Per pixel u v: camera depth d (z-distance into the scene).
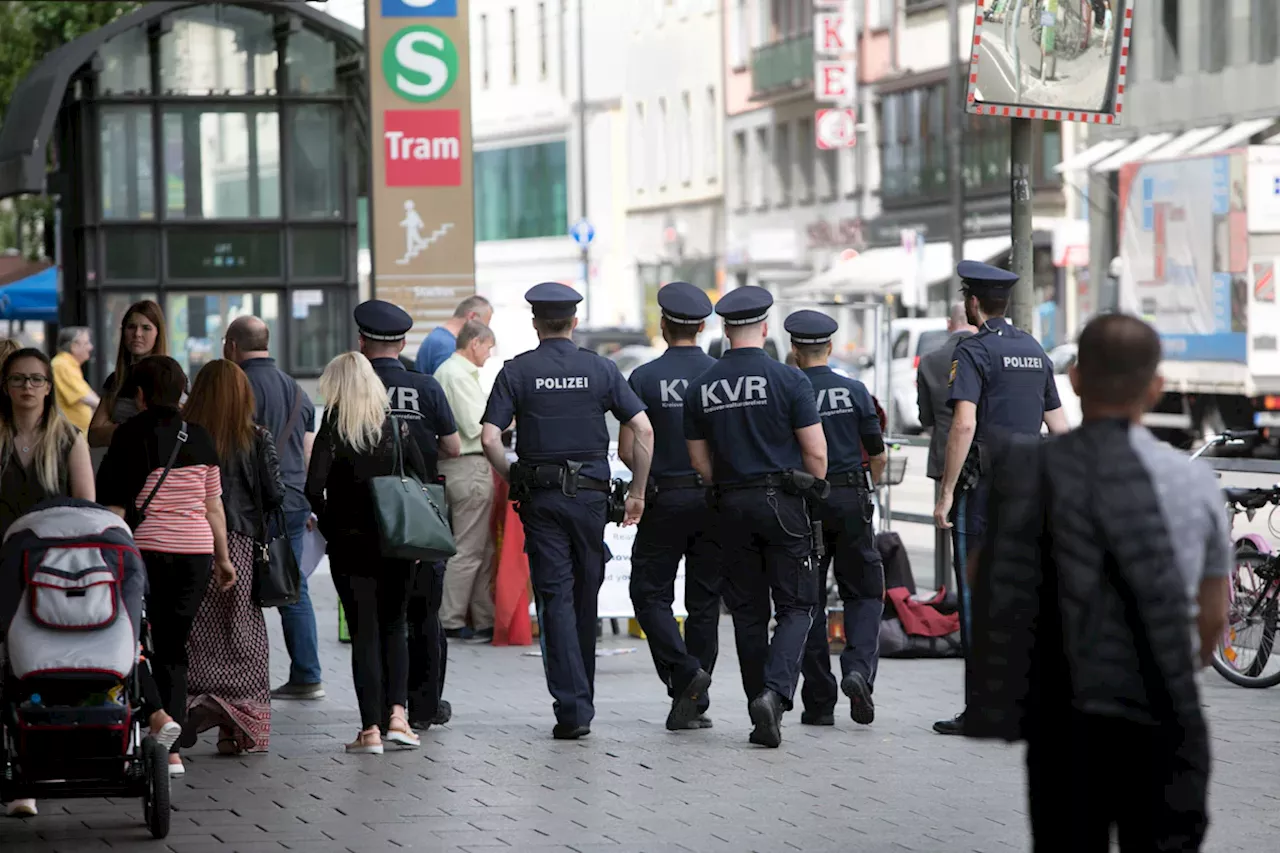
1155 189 42.53
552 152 93.88
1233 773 12.41
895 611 17.84
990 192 64.06
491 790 11.94
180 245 36.62
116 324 36.56
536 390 13.75
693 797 11.73
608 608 19.33
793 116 76.75
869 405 14.22
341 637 19.02
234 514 13.00
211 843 10.55
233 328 15.76
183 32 36.41
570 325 13.93
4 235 60.53
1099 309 46.16
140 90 36.41
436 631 14.15
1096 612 6.88
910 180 68.62
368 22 26.34
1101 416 7.03
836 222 73.69
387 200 26.42
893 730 14.05
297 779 12.33
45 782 10.63
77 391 21.38
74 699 10.67
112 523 10.95
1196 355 41.25
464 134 26.53
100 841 10.64
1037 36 16.97
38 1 54.47
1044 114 17.11
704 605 14.29
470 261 26.58
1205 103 53.16
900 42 69.19
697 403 13.55
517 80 96.25
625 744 13.55
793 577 13.49
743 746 13.45
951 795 11.77
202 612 13.08
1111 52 17.27
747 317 13.52
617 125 90.44
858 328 67.44
